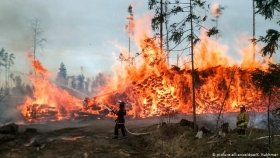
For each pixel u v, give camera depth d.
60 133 19.38
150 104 35.69
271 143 14.67
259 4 13.08
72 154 14.26
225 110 34.41
